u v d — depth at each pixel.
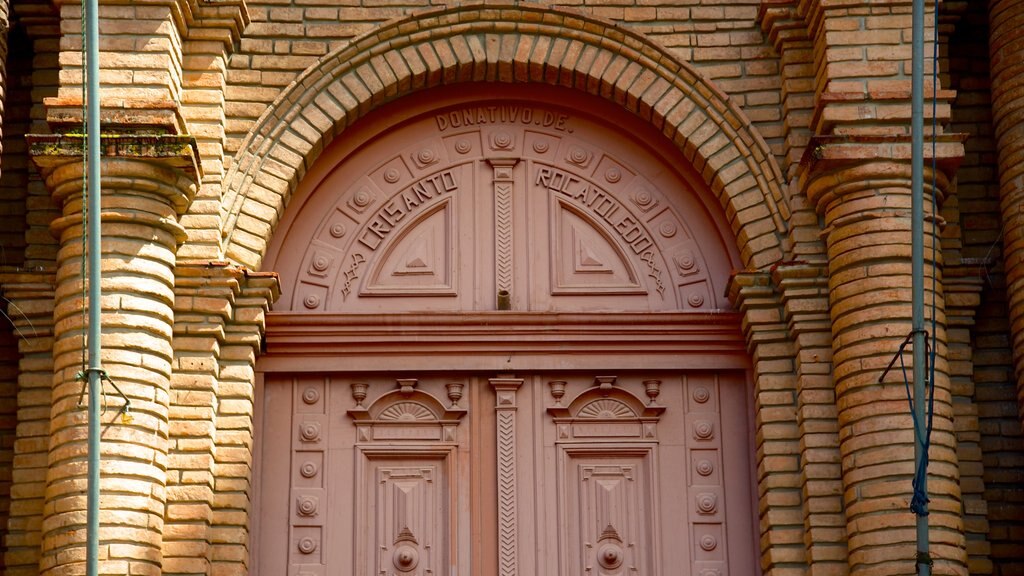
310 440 13.22
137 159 12.55
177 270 12.84
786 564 12.57
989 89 14.30
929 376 12.34
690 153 13.71
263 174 13.38
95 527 10.67
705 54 13.77
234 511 12.52
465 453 13.25
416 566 12.98
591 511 13.14
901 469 12.12
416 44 13.77
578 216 13.91
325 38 13.70
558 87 14.04
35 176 13.65
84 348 11.93
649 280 13.71
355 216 13.80
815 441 12.69
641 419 13.36
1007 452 13.38
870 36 13.19
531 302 13.62
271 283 13.09
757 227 13.38
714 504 13.15
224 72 13.51
